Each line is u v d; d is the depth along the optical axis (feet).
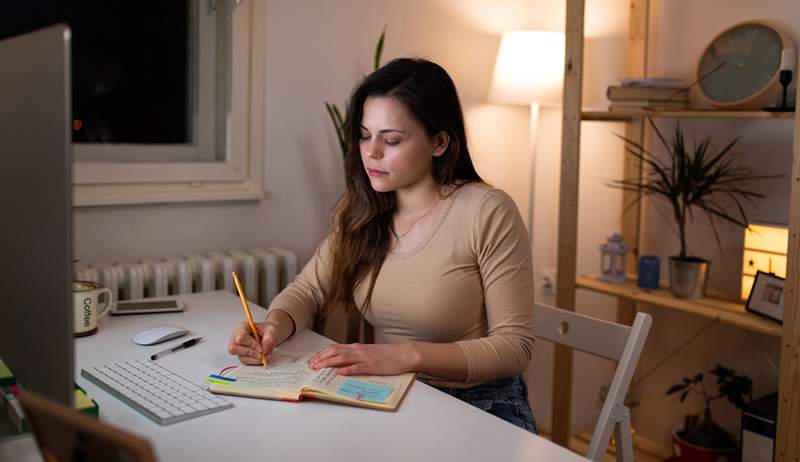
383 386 4.40
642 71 8.68
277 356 5.02
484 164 9.85
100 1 7.31
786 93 6.84
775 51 7.29
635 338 5.04
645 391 9.11
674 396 8.80
